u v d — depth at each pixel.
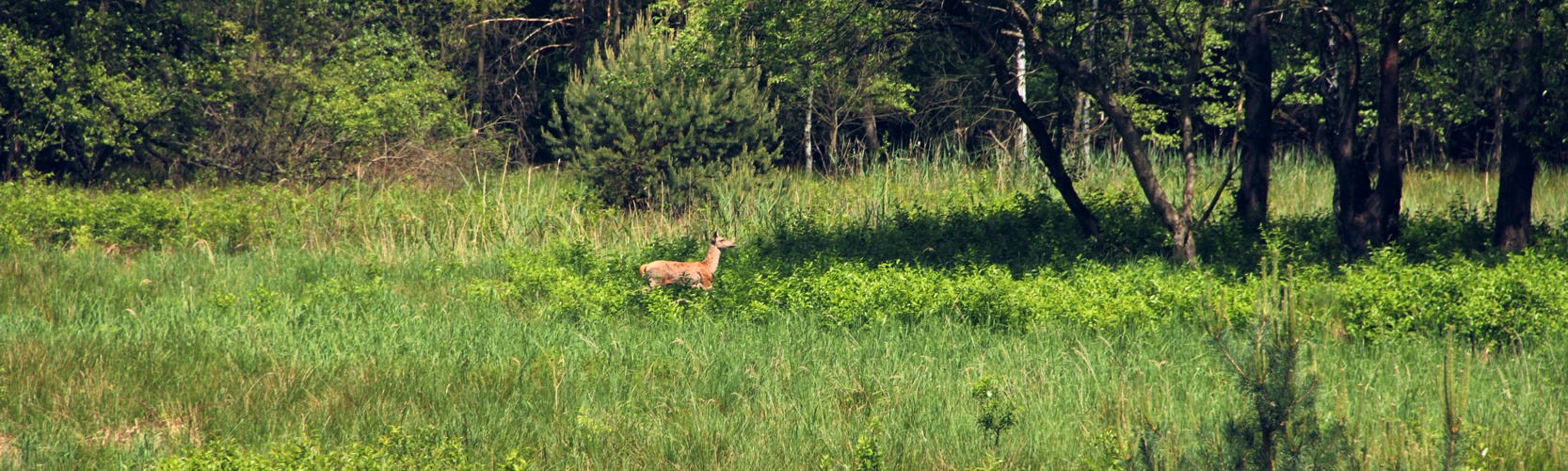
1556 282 12.41
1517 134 15.95
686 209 23.59
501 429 8.80
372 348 11.29
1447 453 5.89
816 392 9.86
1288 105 32.59
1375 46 17.39
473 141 31.77
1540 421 8.78
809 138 33.12
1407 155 33.88
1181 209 15.77
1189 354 11.05
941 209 21.86
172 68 29.12
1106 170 26.98
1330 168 27.86
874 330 12.34
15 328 11.73
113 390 9.38
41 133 26.72
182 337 11.44
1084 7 17.48
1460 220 18.75
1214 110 26.34
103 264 16.72
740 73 24.50
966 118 29.09
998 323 12.72
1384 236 16.44
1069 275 14.81
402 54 34.19
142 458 8.01
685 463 8.18
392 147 28.72
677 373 10.51
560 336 12.06
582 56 36.69
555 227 21.78
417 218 20.95
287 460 7.46
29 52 26.14
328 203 21.86
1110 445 7.30
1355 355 10.89
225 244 19.69
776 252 17.52
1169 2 16.83
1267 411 5.79
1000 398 9.39
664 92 23.89
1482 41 15.35
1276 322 5.82
